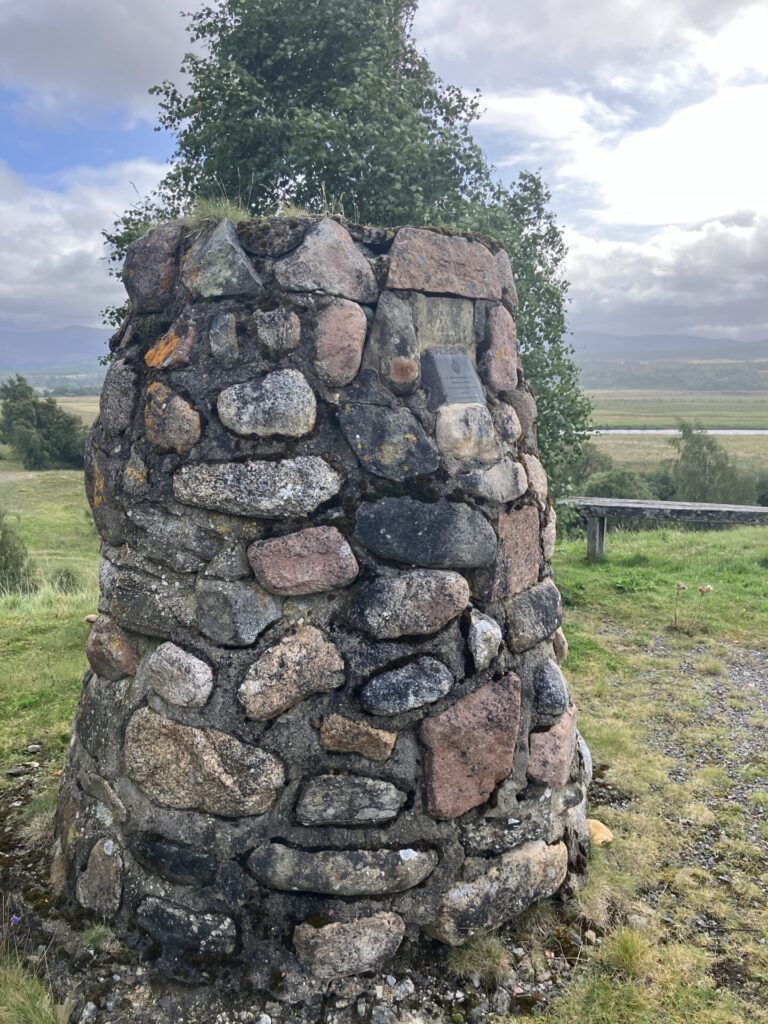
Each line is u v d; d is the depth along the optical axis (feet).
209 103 15.69
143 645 7.94
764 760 12.72
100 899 7.98
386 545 7.57
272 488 7.34
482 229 16.94
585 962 8.00
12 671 16.67
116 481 8.07
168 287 8.24
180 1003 7.29
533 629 8.53
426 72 18.13
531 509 8.77
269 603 7.45
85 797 8.46
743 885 9.37
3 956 7.77
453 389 8.13
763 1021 7.26
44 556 43.06
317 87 16.30
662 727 14.07
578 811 9.68
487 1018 7.32
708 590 21.33
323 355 7.52
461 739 7.78
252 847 7.43
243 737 7.33
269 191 16.01
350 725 7.41
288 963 7.41
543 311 19.83
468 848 8.00
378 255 8.07
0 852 9.52
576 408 20.51
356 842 7.49
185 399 7.56
